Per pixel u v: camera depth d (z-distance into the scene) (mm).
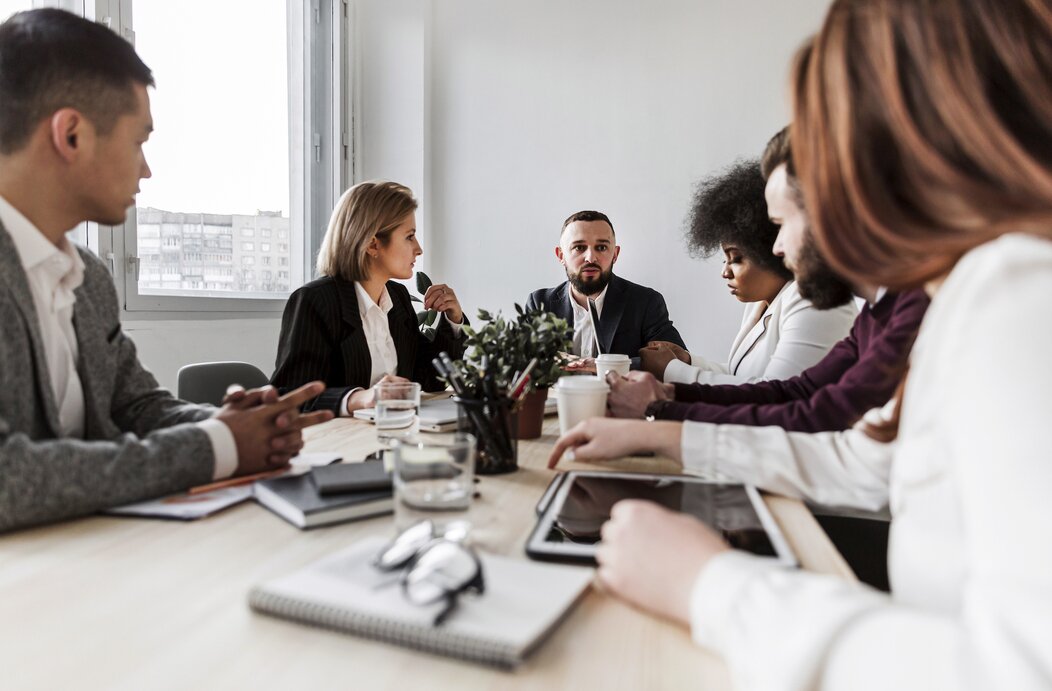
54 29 926
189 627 528
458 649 479
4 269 872
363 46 3621
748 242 1984
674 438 992
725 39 3293
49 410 911
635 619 555
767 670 388
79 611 556
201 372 1924
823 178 471
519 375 1244
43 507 740
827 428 1141
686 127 3352
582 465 1103
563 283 3236
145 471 816
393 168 3623
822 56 475
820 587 425
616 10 3410
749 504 834
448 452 715
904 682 330
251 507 840
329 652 493
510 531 769
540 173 3527
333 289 2100
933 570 456
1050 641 282
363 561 615
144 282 2518
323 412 1022
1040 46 401
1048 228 385
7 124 933
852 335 1537
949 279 407
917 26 430
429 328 2939
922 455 463
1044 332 330
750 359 2027
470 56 3582
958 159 407
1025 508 303
